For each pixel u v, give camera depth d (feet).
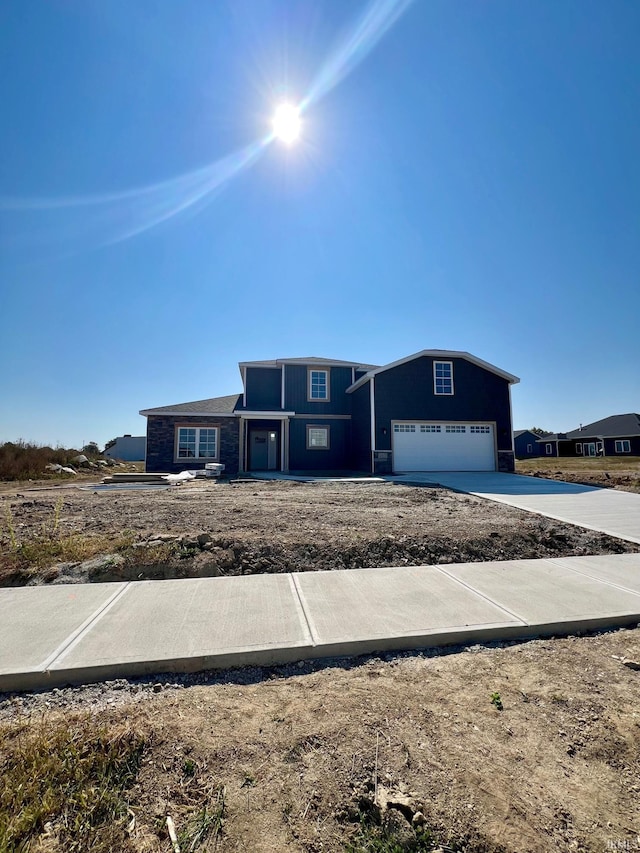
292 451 67.72
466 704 8.21
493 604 12.87
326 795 5.92
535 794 5.99
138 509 26.61
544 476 52.44
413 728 7.43
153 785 6.04
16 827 5.25
